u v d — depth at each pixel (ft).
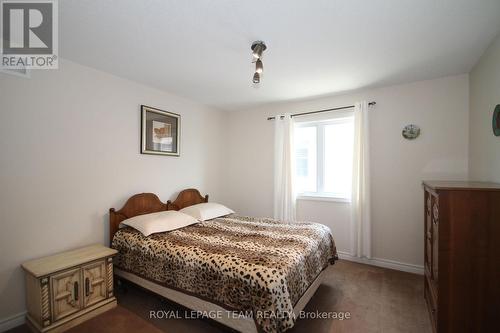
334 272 9.30
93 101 8.00
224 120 13.87
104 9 5.00
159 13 5.14
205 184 12.52
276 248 6.38
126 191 8.96
